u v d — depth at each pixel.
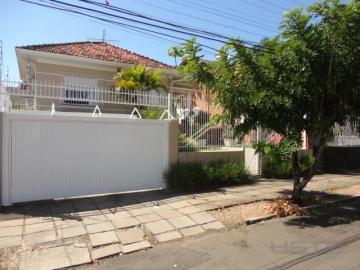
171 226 7.36
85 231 6.88
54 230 6.89
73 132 9.18
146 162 10.38
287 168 12.88
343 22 7.70
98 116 9.60
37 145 8.71
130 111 12.01
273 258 5.83
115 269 5.47
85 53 16.39
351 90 8.10
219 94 8.72
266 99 8.21
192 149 11.91
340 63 7.91
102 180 9.64
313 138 9.27
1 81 9.12
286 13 8.21
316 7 7.93
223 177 11.28
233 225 7.59
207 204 8.93
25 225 7.12
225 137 12.71
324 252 6.08
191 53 8.98
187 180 10.35
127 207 8.52
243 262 5.68
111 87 15.98
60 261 5.65
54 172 8.95
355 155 17.44
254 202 9.31
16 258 5.70
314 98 8.28
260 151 9.84
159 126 10.60
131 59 17.64
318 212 8.80
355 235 7.01
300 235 7.01
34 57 15.08
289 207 8.60
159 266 5.57
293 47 8.01
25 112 9.46
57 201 8.88
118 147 9.88
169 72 16.81
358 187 11.91
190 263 5.67
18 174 8.52
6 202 8.36
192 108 12.23
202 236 6.93
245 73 8.46
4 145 8.32
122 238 6.63
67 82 15.62
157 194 9.89
